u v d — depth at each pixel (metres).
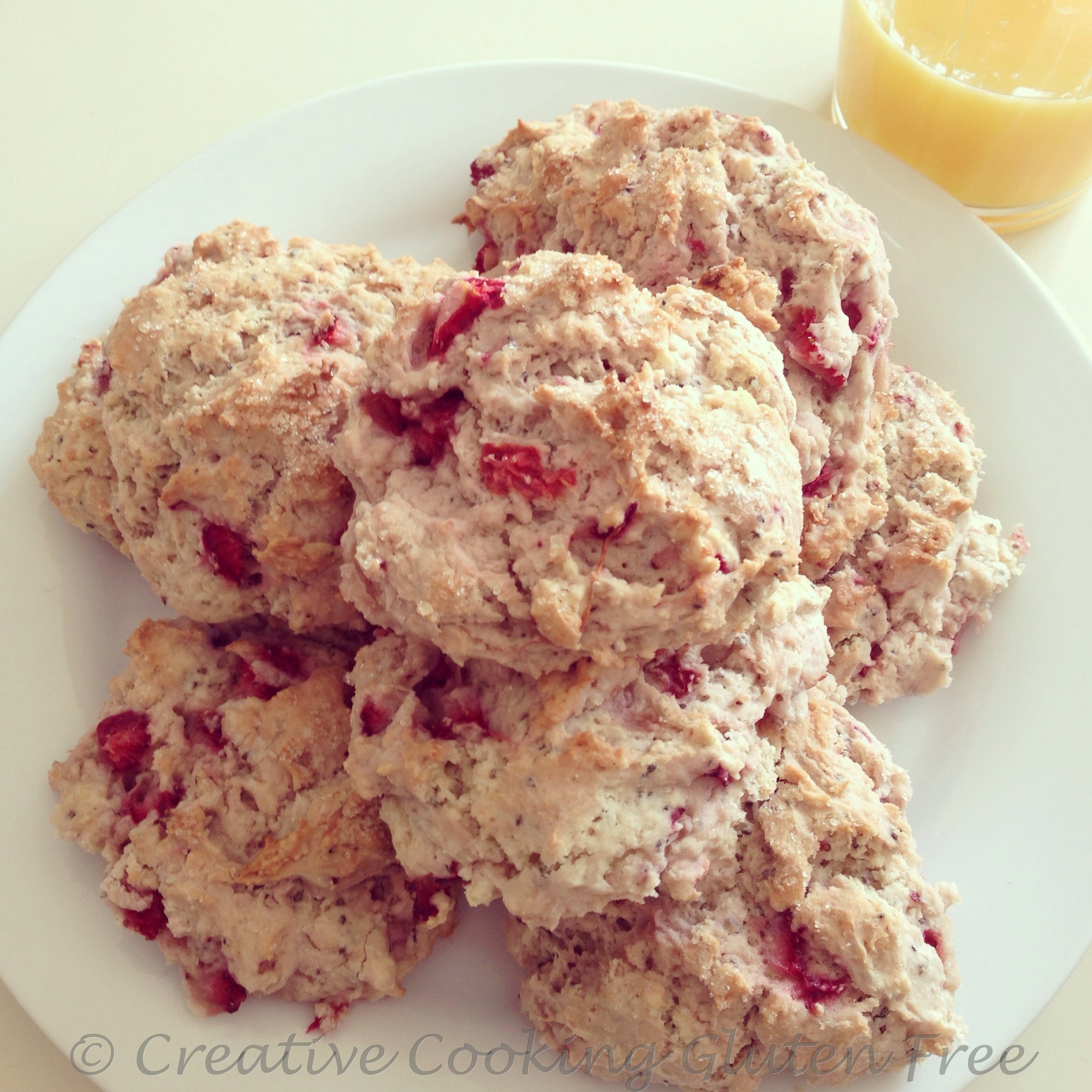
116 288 0.35
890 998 0.28
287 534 0.30
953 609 0.33
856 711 0.34
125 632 0.33
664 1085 0.30
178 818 0.29
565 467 0.26
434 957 0.31
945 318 0.36
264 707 0.30
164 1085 0.29
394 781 0.28
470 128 0.38
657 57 0.43
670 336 0.27
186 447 0.30
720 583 0.26
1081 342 0.35
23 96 0.43
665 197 0.31
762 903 0.29
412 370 0.27
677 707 0.27
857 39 0.39
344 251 0.33
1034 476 0.35
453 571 0.26
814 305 0.31
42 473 0.32
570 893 0.27
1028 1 0.36
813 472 0.31
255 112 0.43
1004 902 0.31
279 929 0.29
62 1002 0.29
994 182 0.40
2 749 0.31
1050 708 0.33
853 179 0.37
